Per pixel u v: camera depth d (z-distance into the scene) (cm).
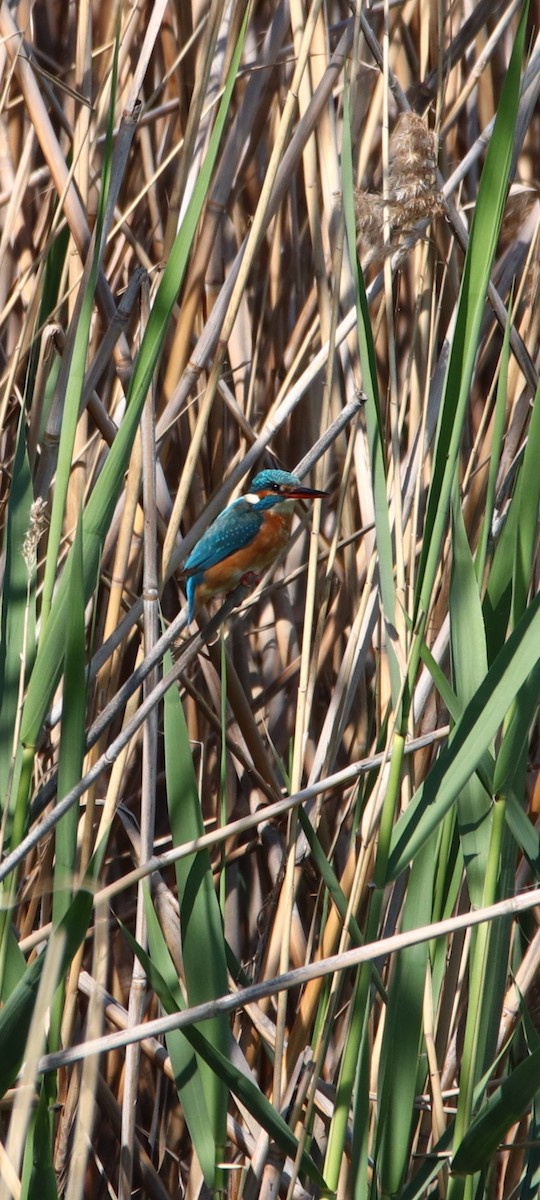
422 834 1073
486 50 1104
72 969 1091
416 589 1074
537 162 1129
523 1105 1072
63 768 1073
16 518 1084
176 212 1097
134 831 1106
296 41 1098
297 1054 1094
